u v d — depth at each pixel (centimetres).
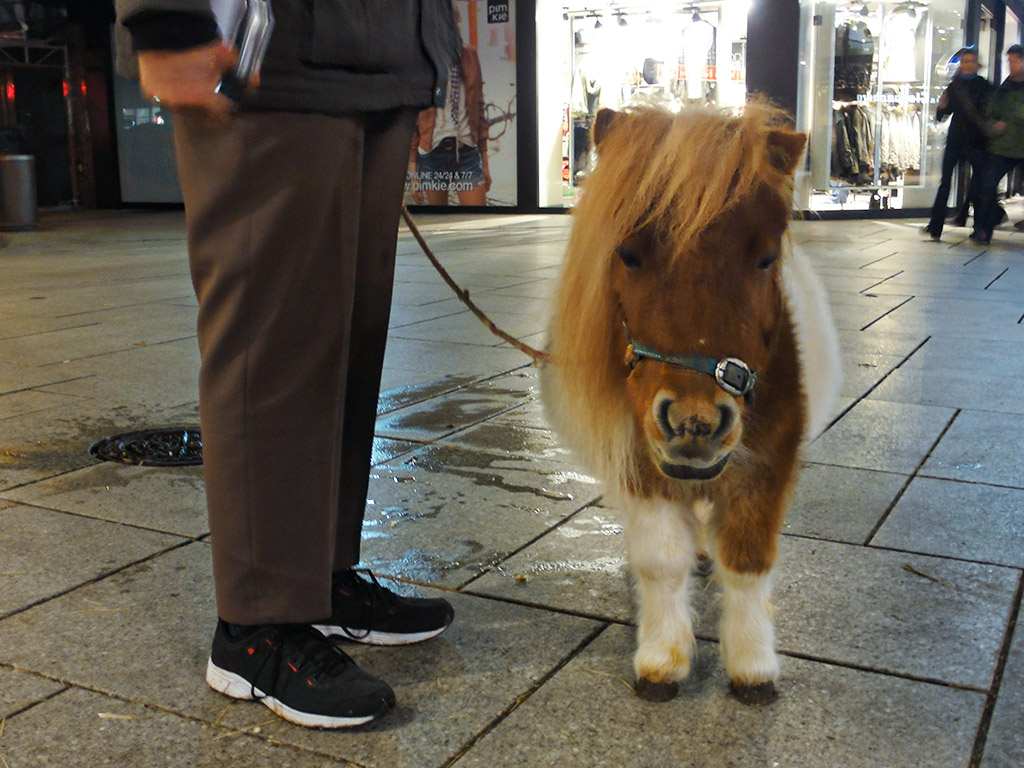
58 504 382
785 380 237
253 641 240
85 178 2125
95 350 664
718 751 223
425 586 312
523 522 364
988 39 1877
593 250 219
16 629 282
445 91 263
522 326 740
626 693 248
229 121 210
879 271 1022
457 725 235
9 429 481
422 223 1652
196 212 220
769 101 271
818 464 419
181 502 384
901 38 1608
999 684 248
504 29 1739
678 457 203
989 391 536
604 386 233
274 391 225
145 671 260
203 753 224
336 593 270
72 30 2034
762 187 208
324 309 225
